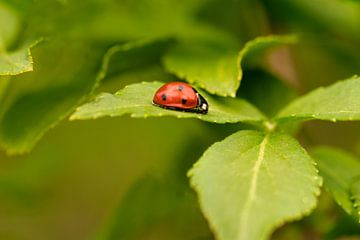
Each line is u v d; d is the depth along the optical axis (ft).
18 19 0.62
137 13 0.67
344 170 0.60
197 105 0.54
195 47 0.65
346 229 0.63
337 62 0.72
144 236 0.69
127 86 0.54
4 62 0.56
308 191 0.50
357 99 0.56
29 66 0.56
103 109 0.52
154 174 0.67
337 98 0.56
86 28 0.64
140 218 0.68
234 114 0.56
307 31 0.71
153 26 0.67
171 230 0.69
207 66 0.61
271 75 0.65
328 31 0.71
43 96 0.62
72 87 0.62
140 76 0.67
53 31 0.63
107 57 0.61
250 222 0.48
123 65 0.64
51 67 0.63
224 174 0.51
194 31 0.68
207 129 0.67
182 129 0.73
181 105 0.54
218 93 0.57
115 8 0.66
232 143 0.53
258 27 0.70
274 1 0.69
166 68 0.62
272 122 0.56
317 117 0.54
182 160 0.71
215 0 0.69
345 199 0.57
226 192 0.49
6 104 0.62
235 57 0.62
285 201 0.49
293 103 0.58
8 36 0.62
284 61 0.69
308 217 0.65
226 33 0.69
